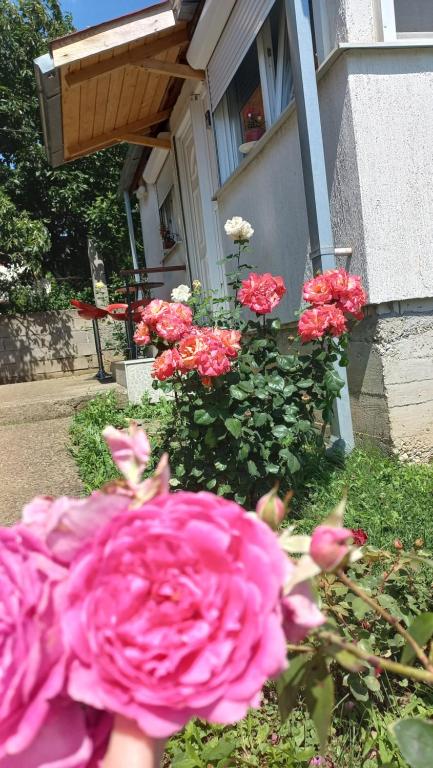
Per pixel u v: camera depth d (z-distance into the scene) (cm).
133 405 578
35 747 53
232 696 53
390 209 348
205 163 654
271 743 161
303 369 311
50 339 1202
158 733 51
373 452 374
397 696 174
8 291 1291
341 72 346
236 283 372
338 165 365
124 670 52
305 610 61
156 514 57
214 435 288
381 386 361
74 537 57
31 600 53
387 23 342
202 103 643
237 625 54
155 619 54
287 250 457
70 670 53
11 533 60
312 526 272
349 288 296
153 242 1125
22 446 471
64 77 526
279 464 299
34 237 1241
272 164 462
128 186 1109
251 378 293
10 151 1528
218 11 489
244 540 57
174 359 275
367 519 276
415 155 351
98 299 1366
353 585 95
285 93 464
